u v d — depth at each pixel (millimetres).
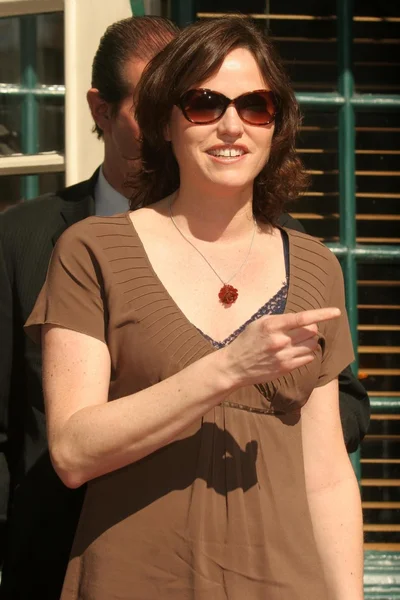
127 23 7551
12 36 9672
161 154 6207
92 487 5484
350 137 10570
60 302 5512
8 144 9711
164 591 5203
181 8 10625
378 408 10328
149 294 5496
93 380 5379
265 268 5852
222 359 5078
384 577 9820
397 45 10766
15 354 6945
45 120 9766
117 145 7371
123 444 5113
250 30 5824
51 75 9750
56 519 6637
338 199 10586
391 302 10562
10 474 6965
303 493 5586
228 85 5637
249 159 5695
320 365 5828
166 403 5086
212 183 5664
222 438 5391
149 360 5375
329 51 10734
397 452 10344
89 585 5301
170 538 5238
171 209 5941
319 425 5969
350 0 10711
